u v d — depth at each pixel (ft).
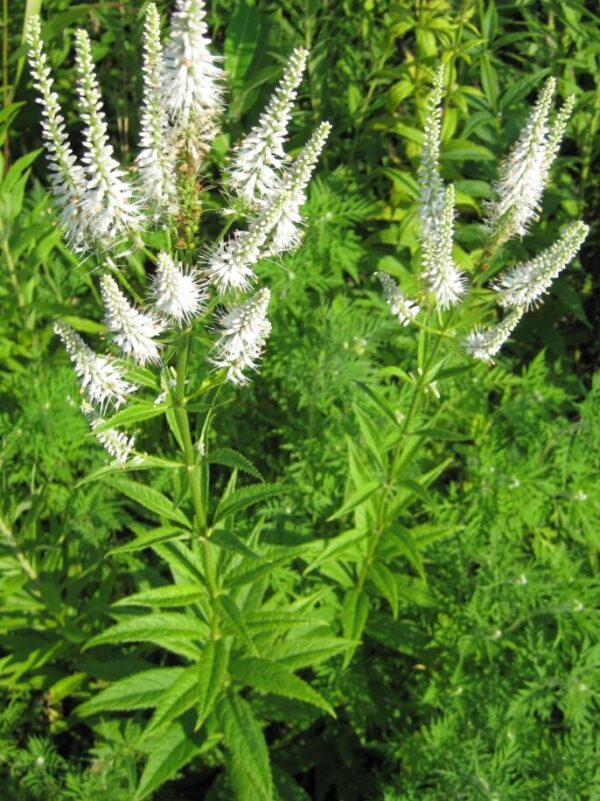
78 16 5.25
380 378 4.97
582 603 4.15
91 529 4.58
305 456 4.66
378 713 4.37
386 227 5.96
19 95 6.33
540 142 3.27
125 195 2.77
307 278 4.94
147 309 3.14
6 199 4.97
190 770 4.47
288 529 4.56
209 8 6.35
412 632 4.42
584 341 6.22
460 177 5.45
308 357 4.68
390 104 5.40
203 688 3.59
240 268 2.85
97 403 3.38
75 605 4.47
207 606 3.87
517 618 4.31
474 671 4.25
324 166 6.14
